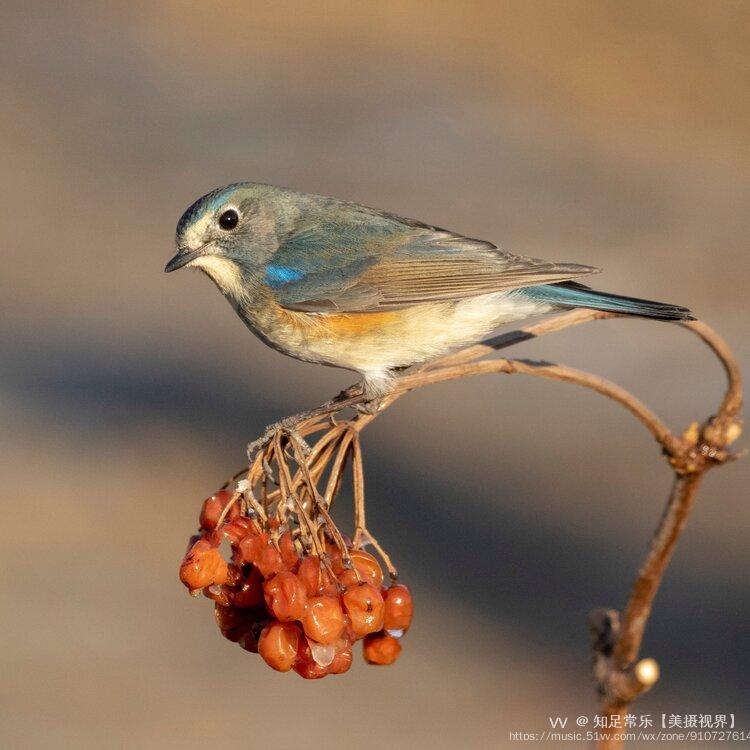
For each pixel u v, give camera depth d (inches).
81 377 674.2
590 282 668.1
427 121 949.2
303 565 189.8
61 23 1242.0
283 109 1019.9
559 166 854.5
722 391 565.6
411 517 522.0
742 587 463.5
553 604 467.2
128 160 964.6
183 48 1171.3
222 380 667.4
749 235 724.7
